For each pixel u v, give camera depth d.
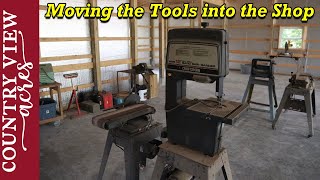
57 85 3.68
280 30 7.84
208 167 1.38
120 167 2.59
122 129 1.87
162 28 6.33
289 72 7.95
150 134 1.94
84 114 4.20
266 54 8.23
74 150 2.96
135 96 2.26
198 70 1.38
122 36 5.37
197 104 1.53
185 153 1.50
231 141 3.20
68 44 4.42
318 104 4.76
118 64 5.28
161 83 6.44
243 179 2.36
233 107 1.48
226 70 1.34
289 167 2.58
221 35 1.27
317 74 7.55
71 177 2.42
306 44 7.58
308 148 3.01
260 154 2.86
